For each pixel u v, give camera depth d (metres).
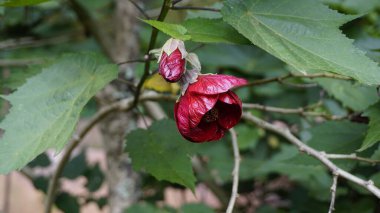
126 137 0.58
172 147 0.57
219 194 0.87
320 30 0.44
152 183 0.90
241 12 0.46
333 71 0.41
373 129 0.48
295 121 0.81
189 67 0.49
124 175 0.83
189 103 0.44
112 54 0.84
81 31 0.92
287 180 0.96
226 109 0.46
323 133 0.60
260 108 0.62
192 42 0.53
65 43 0.94
